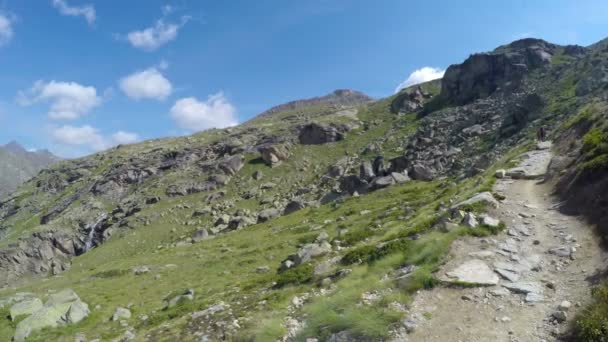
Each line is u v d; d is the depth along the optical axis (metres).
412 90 163.88
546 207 21.86
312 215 68.88
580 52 115.81
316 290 19.70
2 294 50.75
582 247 15.74
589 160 22.88
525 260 15.98
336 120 159.00
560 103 74.50
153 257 63.62
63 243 113.44
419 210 37.19
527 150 42.56
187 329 19.97
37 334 28.42
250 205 107.88
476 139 85.38
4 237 149.38
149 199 125.00
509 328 11.86
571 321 11.23
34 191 194.88
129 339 21.84
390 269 18.09
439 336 12.20
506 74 119.50
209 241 70.31
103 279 51.28
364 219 49.94
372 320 13.38
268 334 15.47
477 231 18.83
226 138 178.75
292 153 138.75
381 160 86.06
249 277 38.19
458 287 14.68
